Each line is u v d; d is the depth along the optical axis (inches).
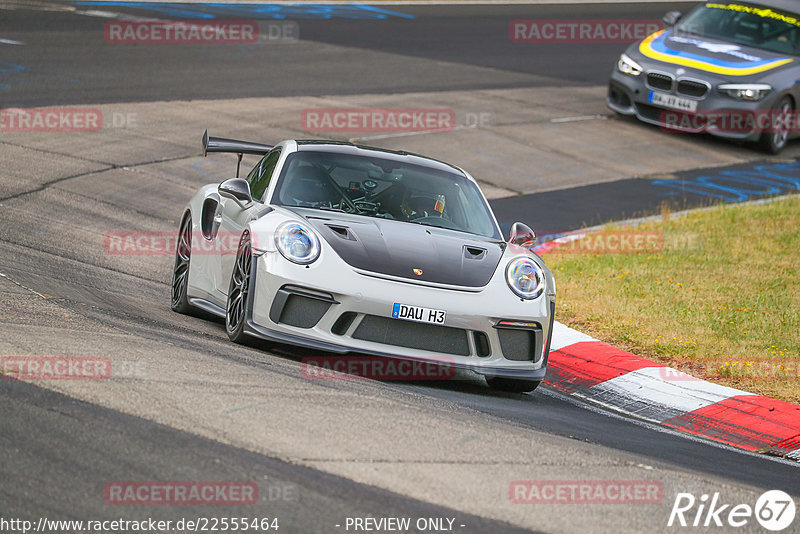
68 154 1911.9
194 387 758.5
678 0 4933.6
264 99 2514.8
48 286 1091.9
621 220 1948.8
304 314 920.9
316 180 1080.8
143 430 655.1
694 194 2198.6
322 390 815.7
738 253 1723.7
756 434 989.2
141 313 1077.1
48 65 2561.5
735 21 2783.0
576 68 3408.0
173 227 1619.1
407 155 1181.7
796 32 2716.5
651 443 884.6
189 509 553.6
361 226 1000.9
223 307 1049.5
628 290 1487.5
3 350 781.3
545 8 4426.7
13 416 648.4
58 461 593.3
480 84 2997.0
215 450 638.5
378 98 2677.2
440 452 701.9
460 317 926.4
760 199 2183.8
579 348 1208.8
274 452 650.2
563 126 2650.1
